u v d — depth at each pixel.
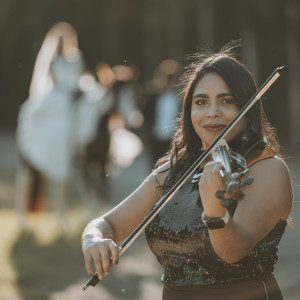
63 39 13.23
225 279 3.77
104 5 36.97
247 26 28.58
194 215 3.82
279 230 3.87
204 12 29.86
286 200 3.80
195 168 3.77
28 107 13.17
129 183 19.89
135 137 14.02
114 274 9.84
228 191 3.04
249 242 3.61
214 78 3.97
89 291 8.94
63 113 13.08
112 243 3.81
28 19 35.81
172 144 4.28
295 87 29.22
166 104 13.66
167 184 4.11
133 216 4.19
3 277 9.44
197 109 4.03
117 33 38.06
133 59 38.50
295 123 29.23
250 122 3.97
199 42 30.08
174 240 3.85
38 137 13.05
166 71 13.80
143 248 11.60
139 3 37.34
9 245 11.62
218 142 3.75
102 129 13.37
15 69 38.31
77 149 13.24
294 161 23.14
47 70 13.21
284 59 29.22
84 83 13.39
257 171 3.80
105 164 13.52
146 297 8.68
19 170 13.29
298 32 28.55
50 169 13.04
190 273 3.83
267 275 3.87
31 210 13.13
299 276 9.24
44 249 11.40
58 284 9.22
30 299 8.46
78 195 17.14
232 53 4.34
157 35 37.59
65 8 36.16
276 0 28.02
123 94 13.52
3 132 37.88
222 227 3.42
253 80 4.01
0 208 15.69
